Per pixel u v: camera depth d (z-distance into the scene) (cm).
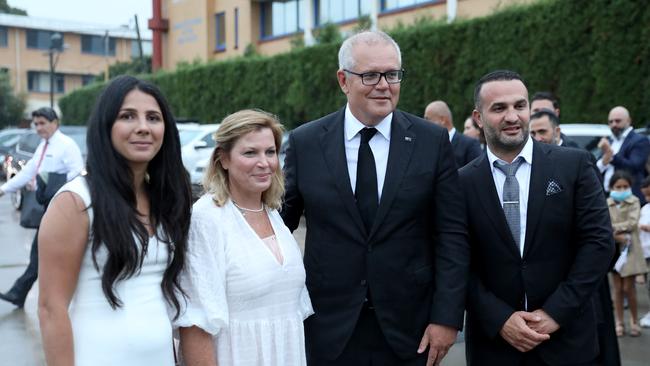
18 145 1598
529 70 1138
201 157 1247
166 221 239
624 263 562
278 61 1861
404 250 297
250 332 259
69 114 3219
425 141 304
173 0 2981
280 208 291
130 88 229
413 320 298
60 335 214
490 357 313
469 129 789
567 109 1077
